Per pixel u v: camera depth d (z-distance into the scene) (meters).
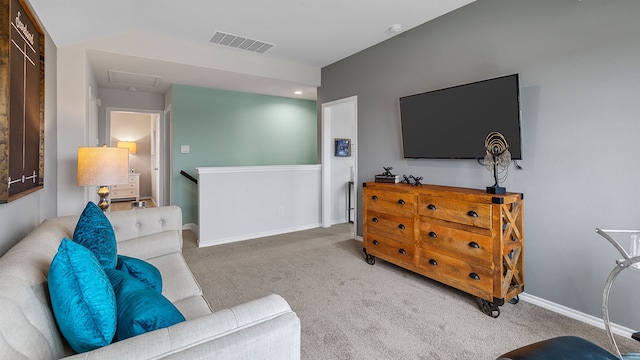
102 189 2.72
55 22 2.44
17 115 1.66
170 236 2.28
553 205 2.31
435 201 2.63
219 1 2.79
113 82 4.73
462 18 2.88
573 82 2.19
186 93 5.00
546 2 2.31
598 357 1.16
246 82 4.73
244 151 5.62
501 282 2.20
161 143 5.81
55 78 2.82
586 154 2.14
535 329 2.07
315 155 6.44
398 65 3.55
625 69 1.96
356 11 2.98
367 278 2.95
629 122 1.96
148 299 1.02
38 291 0.94
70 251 0.89
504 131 2.49
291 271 3.13
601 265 2.09
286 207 4.80
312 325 2.12
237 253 3.73
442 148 3.01
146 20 3.15
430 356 1.79
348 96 4.34
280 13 3.02
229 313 0.93
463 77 2.89
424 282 2.85
